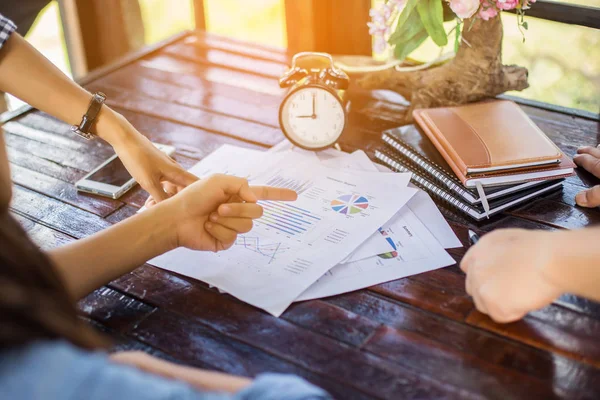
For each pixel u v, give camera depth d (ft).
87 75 5.45
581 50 6.97
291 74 4.23
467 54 4.44
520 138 3.83
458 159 3.66
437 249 3.36
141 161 3.67
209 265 3.29
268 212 3.63
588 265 2.40
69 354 1.77
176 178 3.69
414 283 3.13
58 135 4.67
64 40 8.31
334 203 3.68
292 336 2.85
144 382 1.78
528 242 2.61
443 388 2.54
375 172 3.97
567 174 3.70
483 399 2.48
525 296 2.58
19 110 4.95
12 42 3.59
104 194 3.97
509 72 4.50
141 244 3.07
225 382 2.34
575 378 2.56
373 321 2.91
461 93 4.50
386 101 4.95
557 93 7.36
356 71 5.03
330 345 2.79
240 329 2.90
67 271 2.85
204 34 6.11
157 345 2.84
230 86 5.26
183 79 5.40
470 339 2.77
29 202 3.94
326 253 3.30
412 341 2.78
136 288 3.19
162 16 9.73
